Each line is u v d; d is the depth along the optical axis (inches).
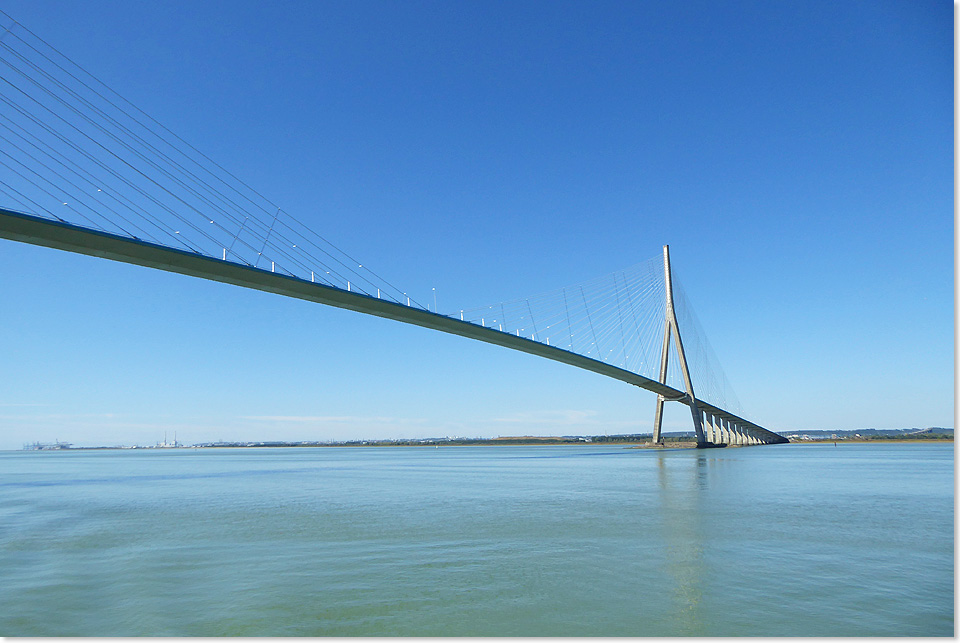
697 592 543.2
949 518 975.6
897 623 457.4
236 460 4980.3
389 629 462.6
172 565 680.4
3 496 1563.7
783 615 478.0
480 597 538.3
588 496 1365.7
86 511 1198.3
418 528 918.4
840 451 4990.2
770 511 1070.4
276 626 472.1
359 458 5177.2
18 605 532.4
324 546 780.6
